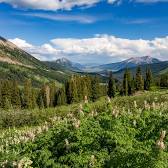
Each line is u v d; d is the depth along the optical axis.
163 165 14.99
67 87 140.88
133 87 150.88
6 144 22.34
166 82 164.38
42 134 21.22
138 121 19.41
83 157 16.73
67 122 22.28
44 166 17.14
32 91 145.62
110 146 17.27
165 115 19.88
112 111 20.77
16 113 57.84
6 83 140.25
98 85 148.12
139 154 15.55
